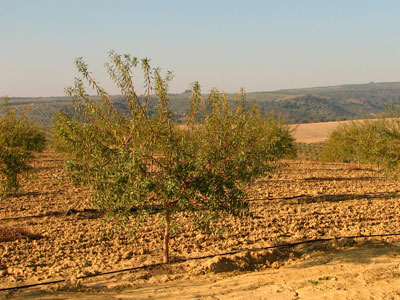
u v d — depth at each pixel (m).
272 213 17.38
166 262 11.38
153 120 10.33
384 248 12.55
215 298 8.56
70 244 13.22
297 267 11.10
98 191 10.38
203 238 13.72
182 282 10.03
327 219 16.17
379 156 19.28
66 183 25.55
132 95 10.20
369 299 7.56
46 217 17.20
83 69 10.23
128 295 9.02
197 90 10.46
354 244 13.10
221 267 10.99
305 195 21.73
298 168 35.59
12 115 15.38
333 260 11.55
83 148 10.40
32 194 22.14
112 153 10.39
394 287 8.16
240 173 10.70
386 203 19.28
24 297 8.78
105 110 10.41
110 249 12.80
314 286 8.73
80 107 10.37
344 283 8.77
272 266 11.38
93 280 10.23
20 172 14.45
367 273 9.42
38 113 125.81
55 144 32.94
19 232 14.22
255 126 10.98
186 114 10.77
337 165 39.44
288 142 33.28
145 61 10.12
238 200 10.82
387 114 19.38
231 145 10.52
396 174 19.05
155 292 9.22
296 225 15.24
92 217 17.20
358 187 24.64
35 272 10.68
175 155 10.25
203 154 10.34
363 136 21.83
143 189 9.93
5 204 19.58
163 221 10.75
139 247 12.91
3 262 11.55
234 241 13.36
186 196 10.39
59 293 9.16
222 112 10.73
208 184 10.41
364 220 16.05
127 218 10.72
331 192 22.75
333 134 42.19
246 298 8.34
